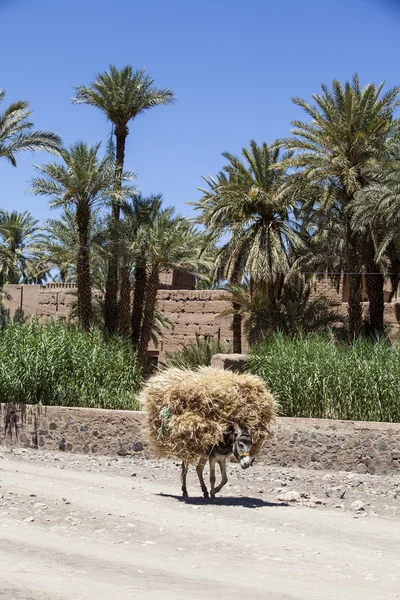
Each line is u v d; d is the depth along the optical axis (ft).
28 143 103.86
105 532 29.86
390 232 93.50
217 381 38.83
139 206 116.06
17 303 163.02
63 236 113.39
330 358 59.36
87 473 48.08
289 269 108.58
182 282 160.76
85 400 65.00
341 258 105.40
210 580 22.88
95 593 20.89
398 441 52.65
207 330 141.08
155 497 39.19
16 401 64.80
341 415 58.13
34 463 52.13
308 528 32.19
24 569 23.32
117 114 113.60
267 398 39.58
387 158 97.60
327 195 95.81
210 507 36.73
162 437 39.11
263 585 22.38
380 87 96.63
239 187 108.06
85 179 100.94
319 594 21.48
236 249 108.78
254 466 54.95
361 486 46.37
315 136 97.50
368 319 114.21
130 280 123.85
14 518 31.78
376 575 24.26
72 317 136.05
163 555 26.40
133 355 69.26
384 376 57.26
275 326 110.01
